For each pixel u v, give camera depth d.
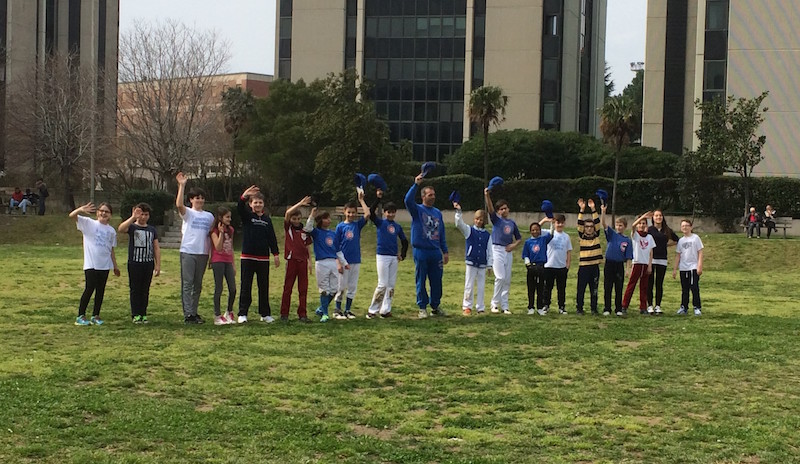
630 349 12.62
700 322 15.73
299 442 7.60
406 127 71.88
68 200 53.31
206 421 8.16
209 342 12.50
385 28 72.19
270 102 63.62
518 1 69.75
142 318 14.55
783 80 50.44
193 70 51.47
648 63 60.38
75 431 7.68
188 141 50.50
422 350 12.29
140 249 14.44
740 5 50.97
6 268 24.33
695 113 54.44
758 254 34.78
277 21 75.81
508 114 69.88
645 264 17.02
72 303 17.11
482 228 16.80
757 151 43.91
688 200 47.88
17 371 10.12
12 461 6.85
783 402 9.41
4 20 73.62
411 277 25.30
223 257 14.60
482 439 7.86
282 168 60.94
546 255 16.95
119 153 55.28
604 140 57.53
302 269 15.19
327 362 11.26
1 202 49.53
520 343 13.02
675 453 7.51
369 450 7.45
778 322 15.74
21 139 61.66
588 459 7.36
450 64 71.25
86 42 82.19
